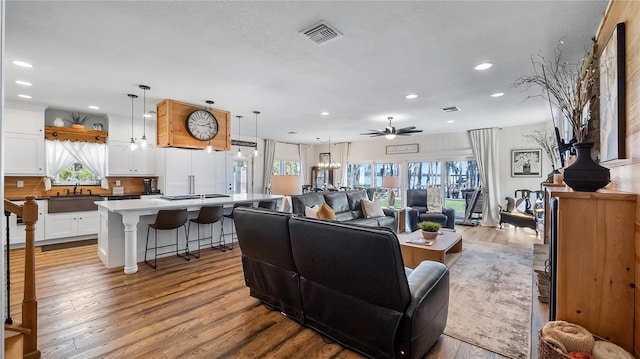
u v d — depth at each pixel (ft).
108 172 18.76
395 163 29.09
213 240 16.16
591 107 7.14
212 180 23.58
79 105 15.85
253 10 6.86
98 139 18.89
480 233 19.75
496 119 19.36
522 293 9.77
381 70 10.60
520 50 8.90
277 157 31.65
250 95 13.71
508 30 7.73
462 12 6.91
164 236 14.11
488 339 7.08
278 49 8.89
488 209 22.71
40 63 9.89
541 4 6.59
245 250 8.95
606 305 4.76
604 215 4.75
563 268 5.02
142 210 12.02
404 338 5.74
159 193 20.74
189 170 22.00
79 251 14.87
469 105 15.57
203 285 10.46
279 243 7.61
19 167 15.60
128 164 19.58
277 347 6.78
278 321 7.93
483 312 8.45
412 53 9.16
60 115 17.76
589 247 4.84
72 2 6.50
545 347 4.65
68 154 18.15
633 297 4.59
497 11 6.86
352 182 32.42
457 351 6.63
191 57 9.46
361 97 14.10
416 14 7.00
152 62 9.84
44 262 13.03
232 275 11.51
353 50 8.96
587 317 4.88
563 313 5.04
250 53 9.16
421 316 5.84
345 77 11.32
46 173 17.06
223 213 15.96
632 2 4.90
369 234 5.66
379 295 5.91
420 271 6.84
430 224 12.77
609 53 5.83
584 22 7.29
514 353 6.54
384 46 8.69
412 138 27.55
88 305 8.78
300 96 13.92
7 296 6.47
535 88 12.55
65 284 10.43
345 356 6.46
